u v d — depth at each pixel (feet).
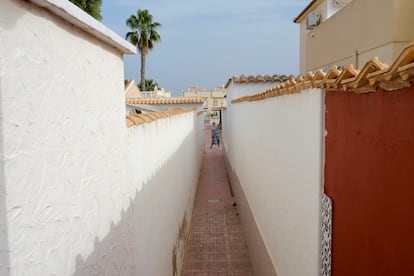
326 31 22.08
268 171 17.57
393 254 5.46
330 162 8.51
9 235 4.15
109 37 7.13
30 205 4.60
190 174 34.27
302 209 10.87
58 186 5.43
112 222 8.14
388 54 14.33
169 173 18.60
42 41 4.89
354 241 7.06
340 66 19.54
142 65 111.96
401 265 5.21
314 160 9.54
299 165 11.19
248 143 26.61
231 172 44.88
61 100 5.51
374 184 6.12
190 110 37.76
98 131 7.23
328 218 8.67
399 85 5.11
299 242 11.32
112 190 8.18
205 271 22.18
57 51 5.36
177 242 20.99
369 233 6.35
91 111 6.82
